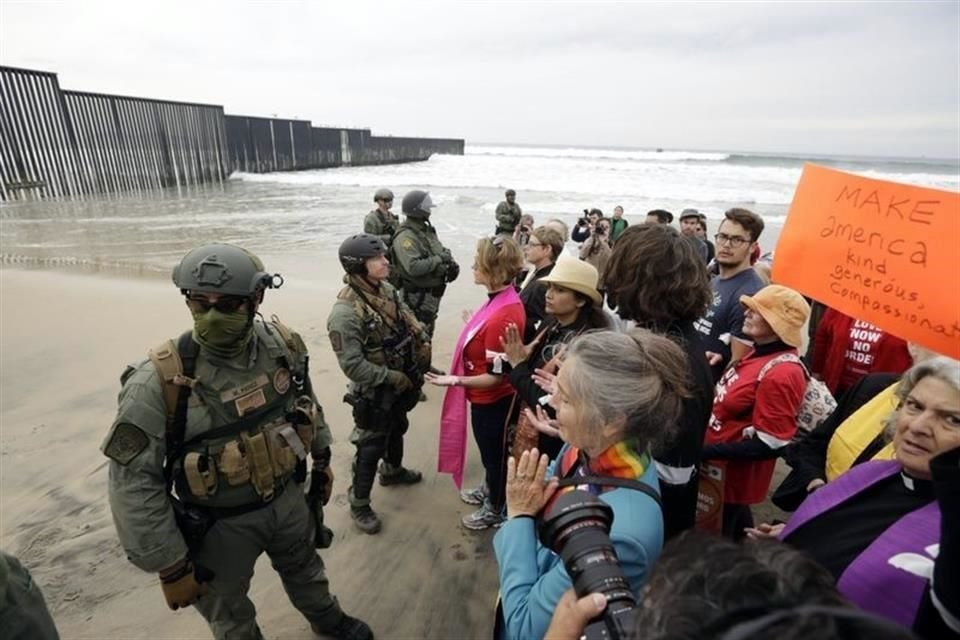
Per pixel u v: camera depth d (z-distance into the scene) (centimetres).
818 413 224
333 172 3694
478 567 282
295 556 207
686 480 149
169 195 2223
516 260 265
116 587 260
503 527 129
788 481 202
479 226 1506
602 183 2898
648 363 118
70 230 1317
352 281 286
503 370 261
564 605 89
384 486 353
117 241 1180
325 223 1481
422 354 311
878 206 142
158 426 162
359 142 4400
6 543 289
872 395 183
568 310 219
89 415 431
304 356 202
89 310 692
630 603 82
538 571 121
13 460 368
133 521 159
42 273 874
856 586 108
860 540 115
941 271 125
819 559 120
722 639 51
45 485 341
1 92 1752
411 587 268
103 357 548
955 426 106
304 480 205
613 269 166
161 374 163
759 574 60
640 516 111
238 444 173
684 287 153
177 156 2622
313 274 928
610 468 120
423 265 519
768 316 206
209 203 1948
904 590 101
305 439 194
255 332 183
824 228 158
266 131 3384
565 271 215
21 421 420
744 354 255
